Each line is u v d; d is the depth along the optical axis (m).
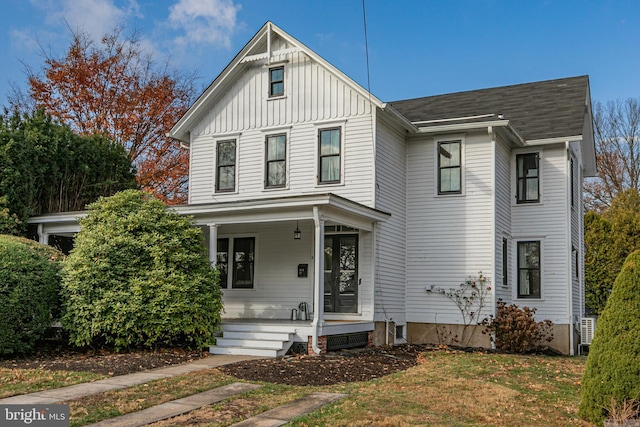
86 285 13.20
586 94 20.42
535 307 18.59
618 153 37.03
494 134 17.47
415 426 7.42
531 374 12.17
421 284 18.03
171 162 29.75
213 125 19.12
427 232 18.12
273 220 14.62
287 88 17.97
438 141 18.27
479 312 17.19
